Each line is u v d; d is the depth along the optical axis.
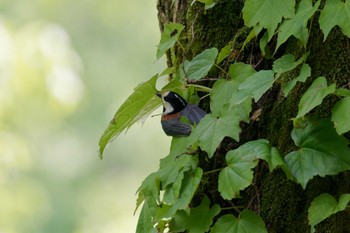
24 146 10.30
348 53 5.51
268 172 5.56
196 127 5.53
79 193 12.96
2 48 9.75
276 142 5.57
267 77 5.50
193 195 5.57
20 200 10.42
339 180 5.49
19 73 9.75
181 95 5.64
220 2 5.68
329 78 5.52
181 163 5.54
